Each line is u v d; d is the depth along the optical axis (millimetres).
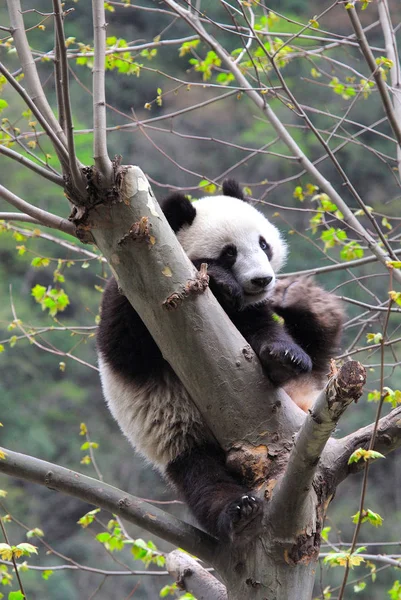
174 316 6297
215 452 7777
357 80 18500
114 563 22906
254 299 8789
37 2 26641
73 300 25750
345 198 25016
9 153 6234
